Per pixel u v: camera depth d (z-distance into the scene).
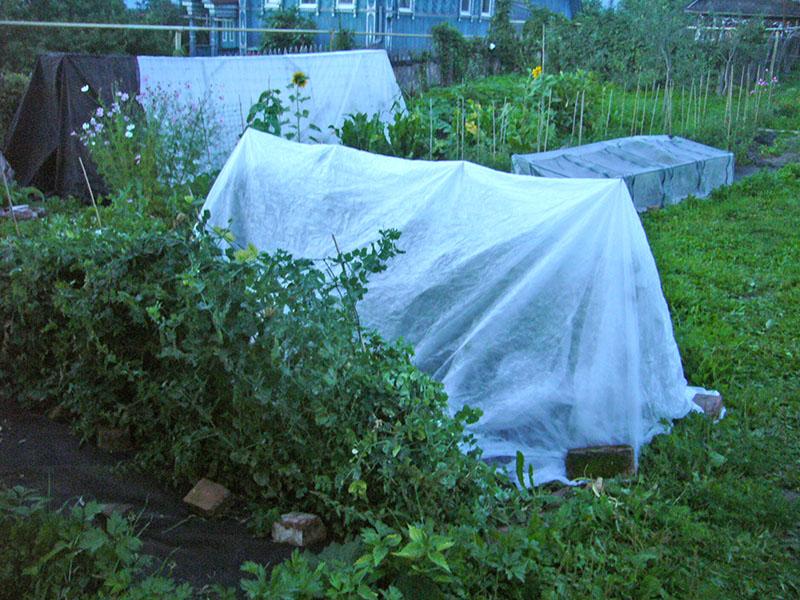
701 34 20.72
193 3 27.97
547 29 23.73
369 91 12.51
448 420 3.67
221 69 11.42
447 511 3.56
